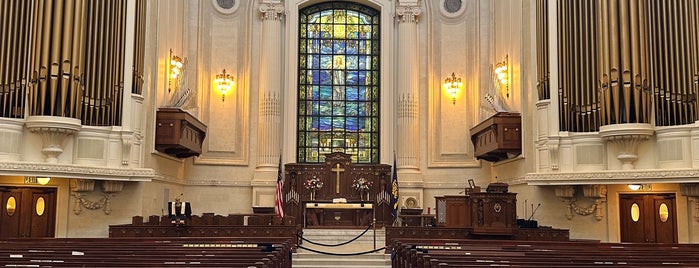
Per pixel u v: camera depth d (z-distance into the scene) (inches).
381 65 951.0
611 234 685.3
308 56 967.6
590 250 428.1
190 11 902.4
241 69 925.8
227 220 681.0
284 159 921.5
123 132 664.4
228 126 911.7
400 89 929.5
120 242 478.9
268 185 892.0
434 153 928.3
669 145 625.9
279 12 928.9
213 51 919.7
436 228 629.6
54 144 629.0
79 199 673.6
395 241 535.8
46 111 627.5
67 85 631.8
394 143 938.7
